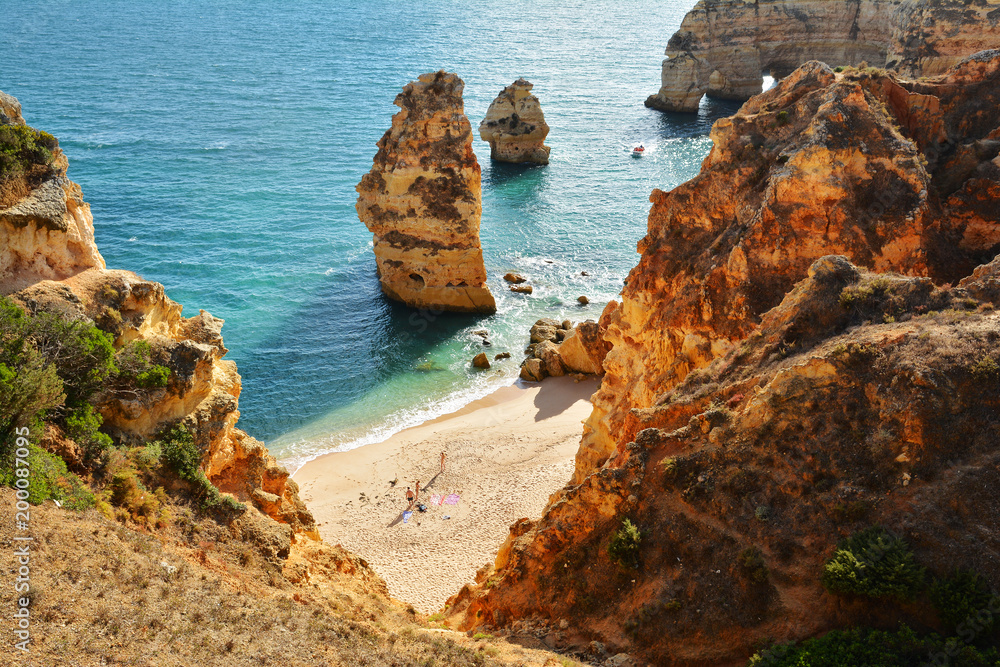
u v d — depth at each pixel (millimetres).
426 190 64375
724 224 34062
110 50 198000
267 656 17469
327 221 87688
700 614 19812
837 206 29953
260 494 30109
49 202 26188
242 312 67562
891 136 31203
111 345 25469
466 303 68188
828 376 21453
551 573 23547
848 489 19594
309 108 139000
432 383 58000
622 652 20438
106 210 87875
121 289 27250
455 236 65438
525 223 90000
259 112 135125
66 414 23453
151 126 123688
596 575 22453
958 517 18156
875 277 24844
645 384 33312
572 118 138250
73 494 20875
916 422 19312
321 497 43625
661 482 22297
